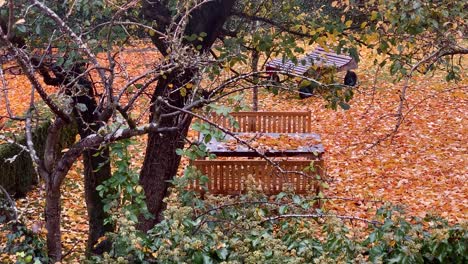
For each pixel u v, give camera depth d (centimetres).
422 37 525
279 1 650
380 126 1491
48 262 388
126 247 384
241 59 562
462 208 991
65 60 505
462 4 516
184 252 376
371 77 1817
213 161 941
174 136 616
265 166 931
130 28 589
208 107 414
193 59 452
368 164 1244
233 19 722
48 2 466
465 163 1236
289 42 578
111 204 406
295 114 1237
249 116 1239
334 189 1091
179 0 512
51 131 369
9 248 394
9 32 301
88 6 448
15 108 1441
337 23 563
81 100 550
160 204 637
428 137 1404
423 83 1769
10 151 948
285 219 443
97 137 371
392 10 503
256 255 370
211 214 443
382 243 398
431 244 399
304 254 395
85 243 805
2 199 412
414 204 1019
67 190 1077
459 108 1593
